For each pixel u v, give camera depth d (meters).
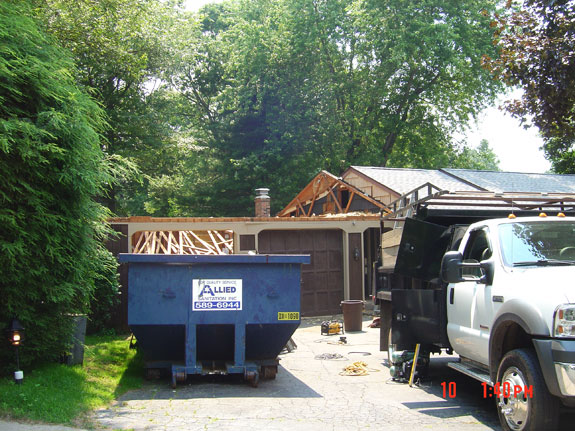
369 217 19.19
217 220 17.08
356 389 8.44
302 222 18.27
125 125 27.02
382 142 39.50
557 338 5.20
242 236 17.44
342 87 36.69
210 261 8.36
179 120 42.28
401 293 8.66
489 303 6.52
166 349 8.70
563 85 10.98
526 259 6.48
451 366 7.43
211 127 38.34
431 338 8.12
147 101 29.09
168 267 8.36
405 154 41.69
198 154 38.62
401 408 7.27
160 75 28.22
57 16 20.41
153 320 8.25
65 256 8.16
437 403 7.54
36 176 7.79
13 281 7.53
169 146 29.44
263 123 37.03
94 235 9.19
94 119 9.16
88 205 8.58
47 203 7.96
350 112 36.31
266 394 8.09
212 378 9.21
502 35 12.28
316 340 14.00
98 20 22.91
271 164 35.72
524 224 6.94
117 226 15.77
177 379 8.37
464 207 9.13
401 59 33.03
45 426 6.03
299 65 36.09
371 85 36.44
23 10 8.64
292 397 7.90
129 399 7.71
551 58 11.02
